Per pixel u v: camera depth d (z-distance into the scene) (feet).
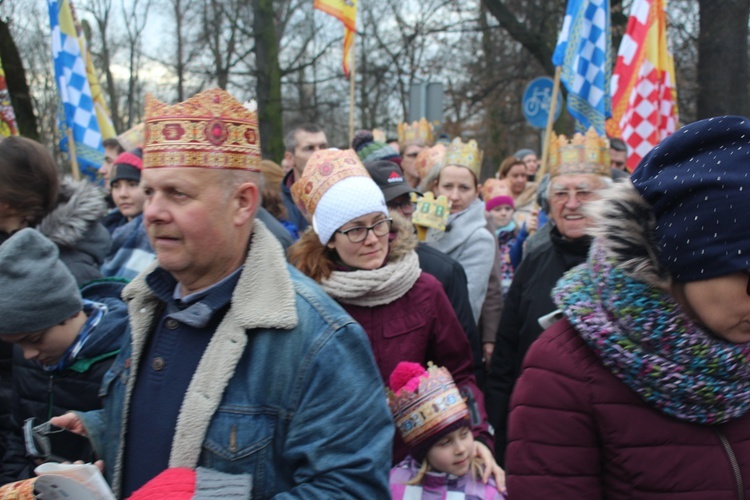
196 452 4.63
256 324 4.70
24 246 6.32
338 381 4.71
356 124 71.41
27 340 6.43
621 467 4.75
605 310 4.75
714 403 4.58
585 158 9.57
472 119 60.85
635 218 4.55
